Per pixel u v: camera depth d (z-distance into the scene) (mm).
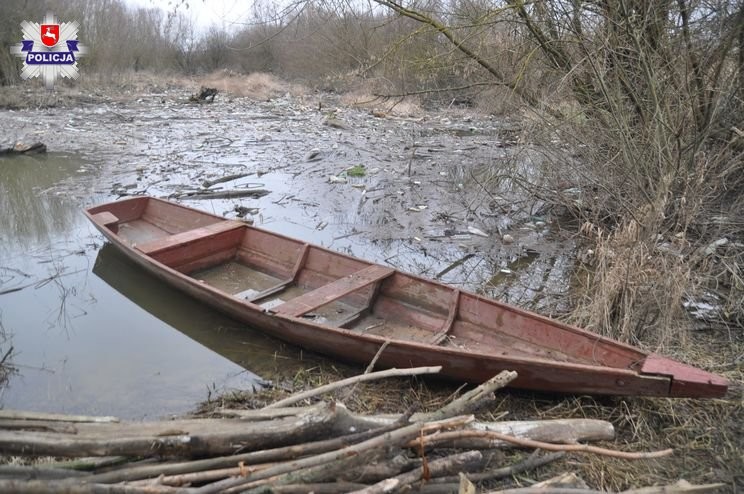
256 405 4832
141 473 3148
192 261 7312
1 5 21625
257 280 7340
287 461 3332
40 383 5195
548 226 9445
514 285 7449
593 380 4324
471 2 8844
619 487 3812
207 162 13242
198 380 5277
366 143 15961
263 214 9961
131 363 5562
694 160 7305
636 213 6594
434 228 9453
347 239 9000
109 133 16266
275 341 5887
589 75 7719
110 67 26062
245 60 30812
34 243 8516
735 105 7750
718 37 7285
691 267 6316
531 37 8211
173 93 25359
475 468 3672
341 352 5266
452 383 4953
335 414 3557
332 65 18672
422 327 5945
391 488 3064
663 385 4141
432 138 16766
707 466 4031
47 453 3111
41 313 6527
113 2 27672
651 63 6750
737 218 7887
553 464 3957
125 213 8664
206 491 2955
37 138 15195
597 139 7926
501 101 9766
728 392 4809
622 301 5555
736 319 6082
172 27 31438
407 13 8508
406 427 3303
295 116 20516
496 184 10547
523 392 4809
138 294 7008
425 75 9633
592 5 7340
